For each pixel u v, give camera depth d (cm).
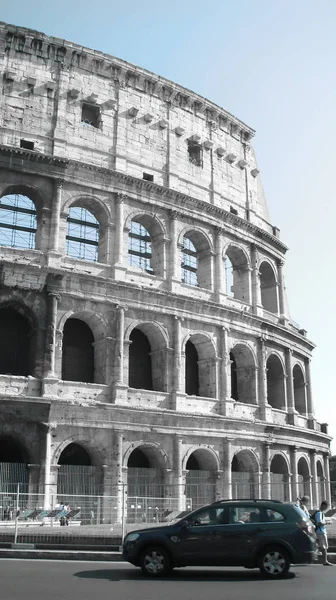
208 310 6378
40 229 5684
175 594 2108
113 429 5416
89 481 5278
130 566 2961
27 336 5556
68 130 6075
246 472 6525
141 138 6550
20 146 5788
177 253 6412
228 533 2638
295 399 7956
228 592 2161
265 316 7275
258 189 8056
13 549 3406
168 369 5959
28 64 6069
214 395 6291
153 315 5988
